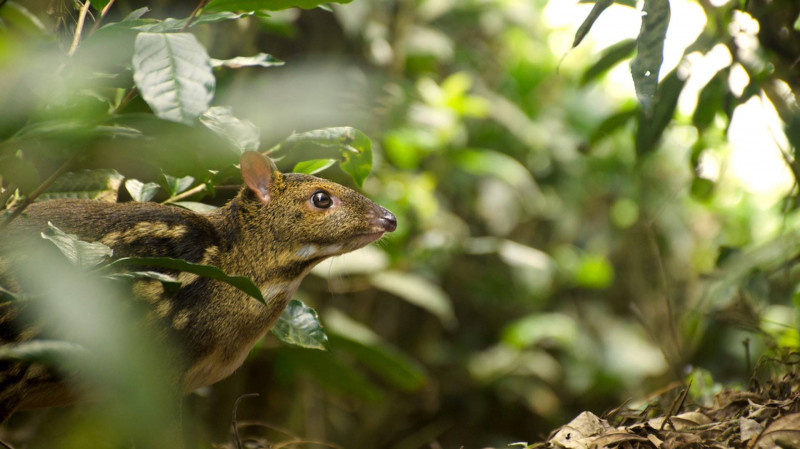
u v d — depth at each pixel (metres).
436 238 11.10
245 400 10.70
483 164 11.79
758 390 6.39
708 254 13.38
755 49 6.81
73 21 5.45
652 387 12.98
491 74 13.52
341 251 6.08
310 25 10.09
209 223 5.84
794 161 6.97
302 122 9.04
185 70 3.68
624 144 13.58
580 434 5.59
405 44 11.55
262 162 5.87
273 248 5.85
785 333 7.60
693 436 5.29
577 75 13.74
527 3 13.56
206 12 4.53
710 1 6.83
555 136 13.29
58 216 5.21
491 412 13.49
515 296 13.37
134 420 5.10
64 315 4.21
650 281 13.71
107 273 4.52
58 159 5.31
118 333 4.24
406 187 10.76
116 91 5.66
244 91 8.81
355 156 5.87
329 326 8.95
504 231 12.54
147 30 4.26
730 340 10.28
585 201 14.04
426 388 12.65
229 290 5.58
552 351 13.91
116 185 5.90
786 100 6.83
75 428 6.86
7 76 4.10
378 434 12.65
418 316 13.05
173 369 5.40
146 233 5.41
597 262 12.92
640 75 4.98
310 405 10.98
